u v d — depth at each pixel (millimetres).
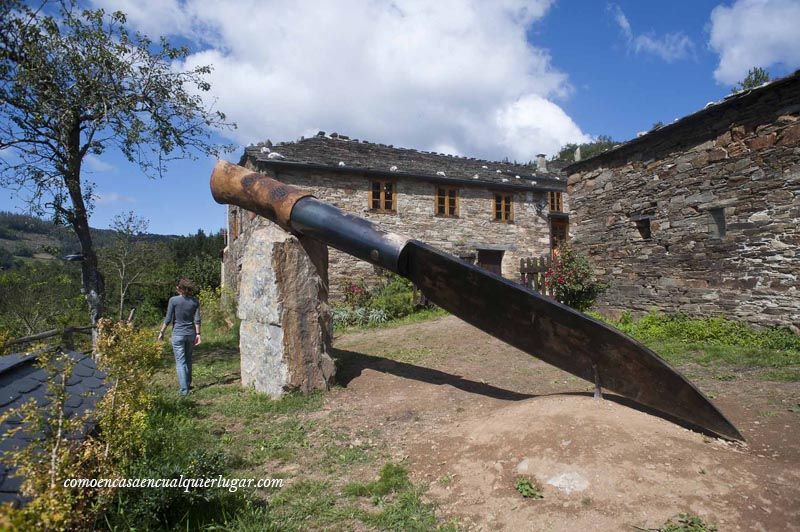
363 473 3564
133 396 3072
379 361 6746
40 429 2293
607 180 10445
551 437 3369
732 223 7758
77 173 7977
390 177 15039
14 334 10055
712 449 3299
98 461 2557
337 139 16625
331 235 5121
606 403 3875
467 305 4660
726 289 7848
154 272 15172
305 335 5418
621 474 2932
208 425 4594
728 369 5797
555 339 4215
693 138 8477
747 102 7500
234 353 9141
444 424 4379
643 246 9508
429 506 3033
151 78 8117
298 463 3766
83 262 8195
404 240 4742
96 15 7488
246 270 5922
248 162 15039
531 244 17250
